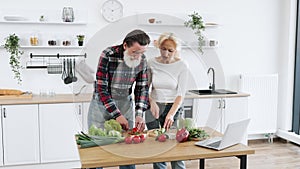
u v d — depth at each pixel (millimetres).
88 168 2148
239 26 5180
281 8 5328
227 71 5184
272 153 4777
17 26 4418
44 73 4531
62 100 4086
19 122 3984
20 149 4023
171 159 2273
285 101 5359
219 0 5070
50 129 4082
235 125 2410
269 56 5344
